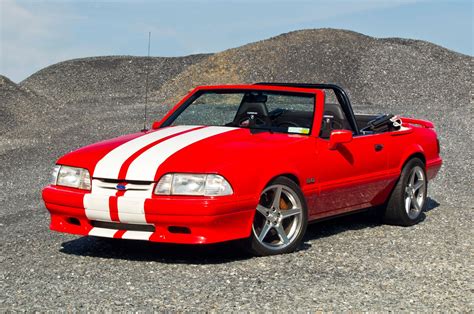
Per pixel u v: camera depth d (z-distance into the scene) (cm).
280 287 538
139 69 4525
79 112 2616
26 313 471
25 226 825
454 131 2005
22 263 618
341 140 704
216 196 598
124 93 3919
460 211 931
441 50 3997
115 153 645
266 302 498
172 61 4788
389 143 809
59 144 1775
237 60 4009
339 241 725
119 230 625
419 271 599
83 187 635
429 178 888
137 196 608
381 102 3161
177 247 686
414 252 676
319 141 705
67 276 571
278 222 653
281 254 656
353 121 779
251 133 699
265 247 644
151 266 607
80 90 3962
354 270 598
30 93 2802
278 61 3925
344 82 3512
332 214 745
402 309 490
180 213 594
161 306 486
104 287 535
